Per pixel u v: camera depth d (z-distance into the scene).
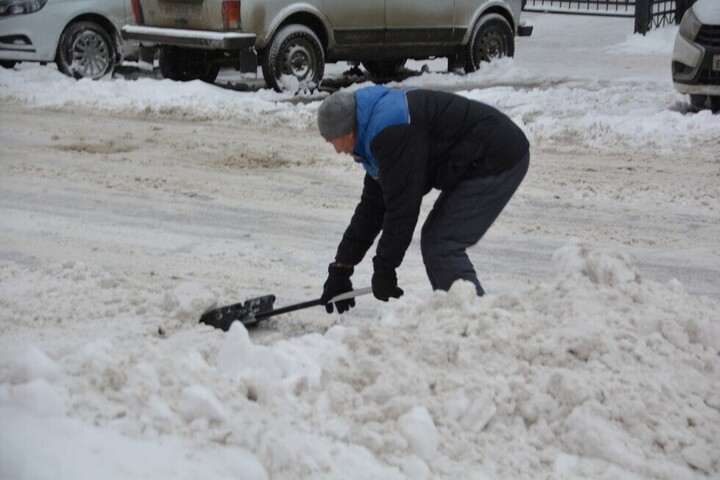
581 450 4.20
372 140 5.12
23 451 3.48
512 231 8.51
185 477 3.49
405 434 4.03
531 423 4.34
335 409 4.29
